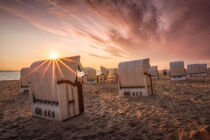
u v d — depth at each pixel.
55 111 3.89
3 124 3.94
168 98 6.41
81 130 3.28
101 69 20.83
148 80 7.41
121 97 7.43
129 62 7.63
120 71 7.72
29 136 3.09
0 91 11.86
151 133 2.94
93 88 12.57
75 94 4.39
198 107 4.65
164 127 3.18
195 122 3.35
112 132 3.10
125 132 3.06
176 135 2.75
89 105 5.98
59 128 3.43
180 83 12.57
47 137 2.99
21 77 11.16
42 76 4.09
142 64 7.02
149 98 6.61
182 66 15.49
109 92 9.91
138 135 2.89
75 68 4.46
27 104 6.68
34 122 3.98
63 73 4.00
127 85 7.65
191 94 7.07
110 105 5.78
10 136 3.12
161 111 4.46
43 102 4.31
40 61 4.40
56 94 3.86
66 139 2.86
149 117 3.96
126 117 4.11
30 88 4.60
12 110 5.59
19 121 4.14
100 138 2.85
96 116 4.33
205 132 2.72
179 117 3.78
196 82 12.59
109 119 4.00
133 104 5.68
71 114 4.17
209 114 3.89
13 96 9.23
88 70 19.84
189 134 2.74
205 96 6.35
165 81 15.75
